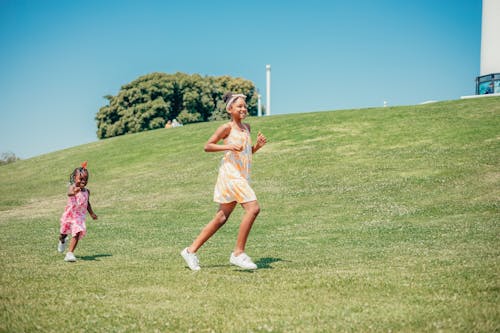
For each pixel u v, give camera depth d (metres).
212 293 5.64
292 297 5.32
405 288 5.52
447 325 4.12
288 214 16.27
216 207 18.89
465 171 18.97
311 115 37.84
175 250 10.38
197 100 82.06
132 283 6.34
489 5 43.12
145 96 76.94
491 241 9.40
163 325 4.43
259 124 37.31
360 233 11.95
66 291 5.90
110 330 4.32
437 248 8.98
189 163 30.53
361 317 4.47
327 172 22.59
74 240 9.00
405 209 15.10
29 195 28.16
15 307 5.10
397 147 25.16
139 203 21.56
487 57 43.50
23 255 9.89
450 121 28.23
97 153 40.06
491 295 5.08
